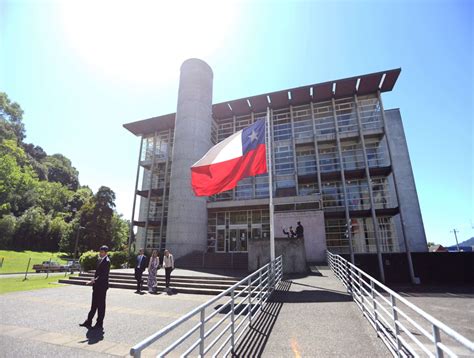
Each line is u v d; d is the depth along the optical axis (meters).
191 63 28.59
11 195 58.75
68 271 34.25
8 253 46.78
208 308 8.07
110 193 53.38
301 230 16.27
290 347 4.80
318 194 25.73
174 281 12.30
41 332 5.75
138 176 32.94
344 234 25.06
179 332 5.85
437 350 2.87
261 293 7.63
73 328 6.04
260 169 10.31
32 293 10.55
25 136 75.38
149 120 33.06
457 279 19.77
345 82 27.30
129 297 9.86
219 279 12.33
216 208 27.22
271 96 29.61
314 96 29.25
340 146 27.33
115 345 5.06
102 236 49.41
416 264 20.97
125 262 19.98
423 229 26.25
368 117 27.67
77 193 77.69
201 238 24.89
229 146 10.81
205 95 28.19
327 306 7.62
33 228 58.56
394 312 4.43
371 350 4.62
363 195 25.97
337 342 5.00
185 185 24.91
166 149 33.19
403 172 28.55
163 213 30.11
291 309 7.38
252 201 25.94
